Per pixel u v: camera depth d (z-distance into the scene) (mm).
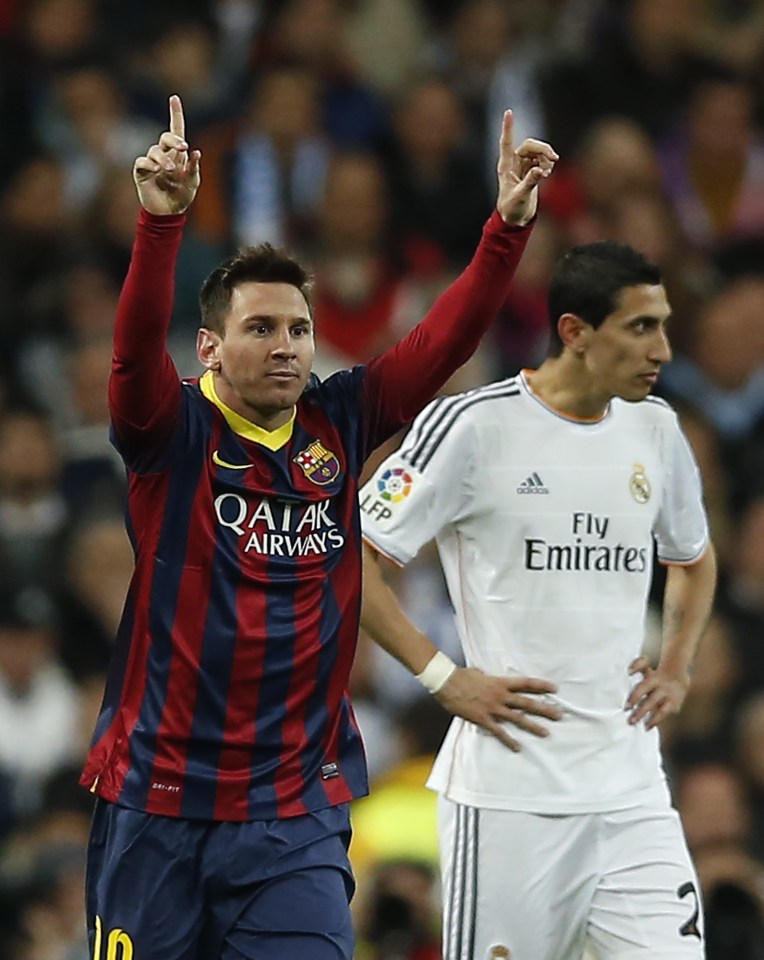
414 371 21422
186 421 20641
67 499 41656
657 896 23312
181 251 45281
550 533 23484
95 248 46844
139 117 49625
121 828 20719
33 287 46281
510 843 23453
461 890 23672
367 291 46031
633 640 23766
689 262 49531
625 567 23688
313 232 46969
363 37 54062
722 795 31781
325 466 21016
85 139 48312
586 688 23422
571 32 54781
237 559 20500
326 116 50594
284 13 52531
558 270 23453
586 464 23609
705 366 46250
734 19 56594
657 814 23641
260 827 20594
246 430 20797
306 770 20766
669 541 24594
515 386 23828
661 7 53938
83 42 51188
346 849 21156
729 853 31438
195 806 20500
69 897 31234
